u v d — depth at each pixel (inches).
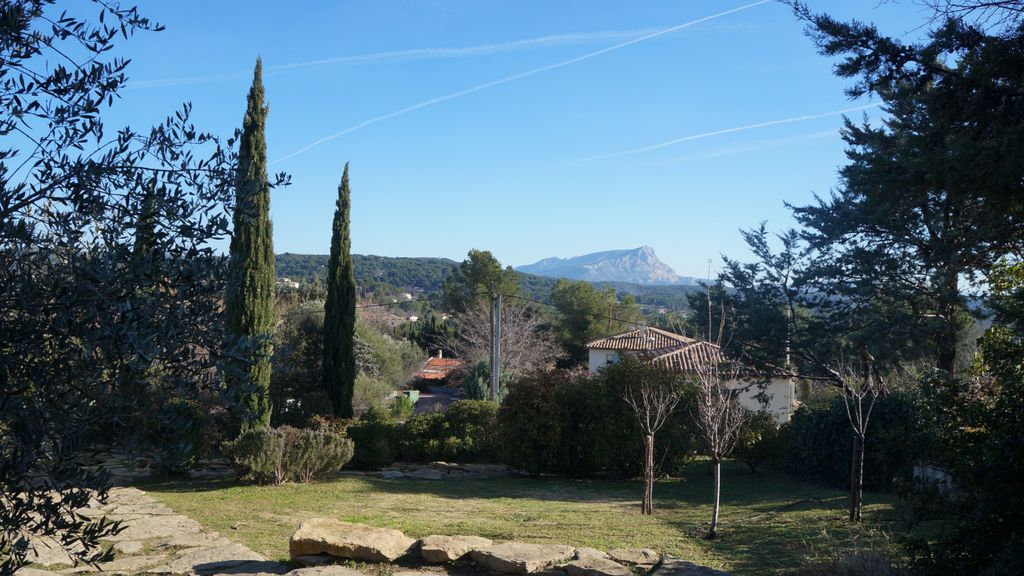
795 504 490.0
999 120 286.2
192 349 137.2
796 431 684.1
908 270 898.1
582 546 335.6
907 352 889.5
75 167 133.0
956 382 248.5
